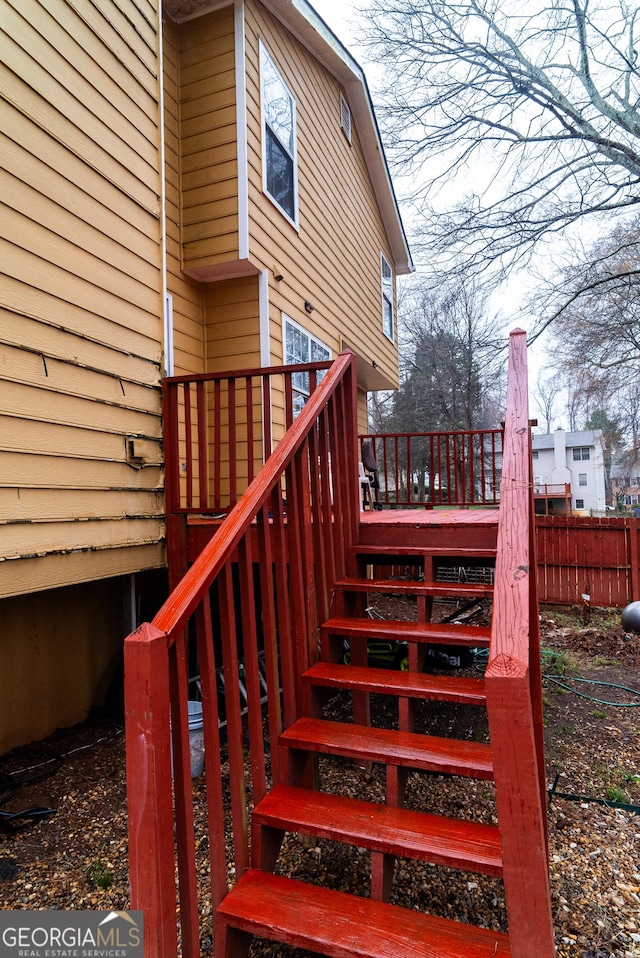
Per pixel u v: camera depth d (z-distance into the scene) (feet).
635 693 14.20
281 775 5.93
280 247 17.47
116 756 10.28
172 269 15.24
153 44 11.12
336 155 23.89
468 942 4.21
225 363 16.47
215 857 4.68
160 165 11.25
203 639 4.57
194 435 16.15
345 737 5.87
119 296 9.77
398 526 9.11
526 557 4.29
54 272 8.23
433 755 5.40
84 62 9.02
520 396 6.43
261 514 5.78
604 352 38.75
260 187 16.10
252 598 5.43
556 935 6.00
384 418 71.36
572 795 9.01
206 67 15.46
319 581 7.50
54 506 8.09
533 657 5.42
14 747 10.34
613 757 10.52
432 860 4.56
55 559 8.06
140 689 3.68
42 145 8.05
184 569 10.67
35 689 10.82
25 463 7.59
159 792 3.68
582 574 25.31
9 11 7.51
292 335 18.42
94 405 9.04
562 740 11.31
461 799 8.57
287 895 4.77
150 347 10.67
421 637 6.72
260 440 15.87
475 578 27.27
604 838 7.85
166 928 3.67
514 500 5.10
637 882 6.90
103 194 9.41
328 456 8.25
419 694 6.03
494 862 4.40
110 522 9.31
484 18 25.86
